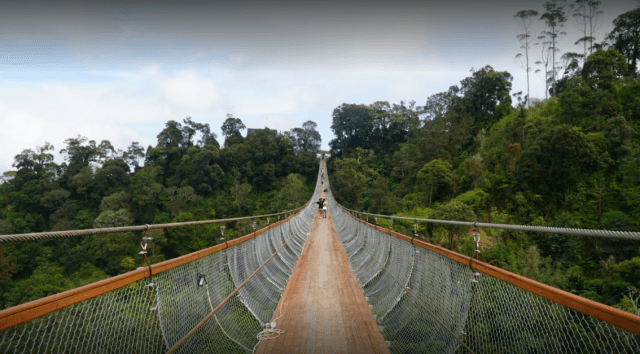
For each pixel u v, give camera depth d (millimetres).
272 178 66375
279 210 49375
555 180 26250
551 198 26594
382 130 86750
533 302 1655
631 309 11102
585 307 1295
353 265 7547
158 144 63188
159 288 2168
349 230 11875
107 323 1643
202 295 2832
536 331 1596
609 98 29859
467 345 2311
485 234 21938
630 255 17625
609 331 1204
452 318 2645
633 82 32375
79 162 50188
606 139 26188
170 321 2262
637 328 1057
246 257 4457
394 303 4277
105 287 1582
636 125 28500
